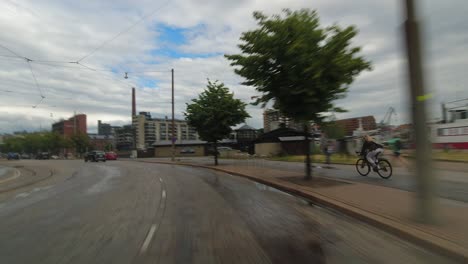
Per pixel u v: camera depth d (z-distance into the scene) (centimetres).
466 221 539
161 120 11388
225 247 488
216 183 1338
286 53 995
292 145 3606
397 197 770
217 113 2338
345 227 586
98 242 531
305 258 434
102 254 470
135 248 493
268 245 493
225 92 2386
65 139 9200
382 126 3612
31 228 647
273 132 3856
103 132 18288
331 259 429
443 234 475
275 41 1018
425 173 530
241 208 787
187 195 1019
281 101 1104
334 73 1016
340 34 1004
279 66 1064
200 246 495
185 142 6244
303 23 1009
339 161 2102
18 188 1444
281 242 507
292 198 914
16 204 975
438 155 2002
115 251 482
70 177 1905
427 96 529
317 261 422
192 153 5969
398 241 494
